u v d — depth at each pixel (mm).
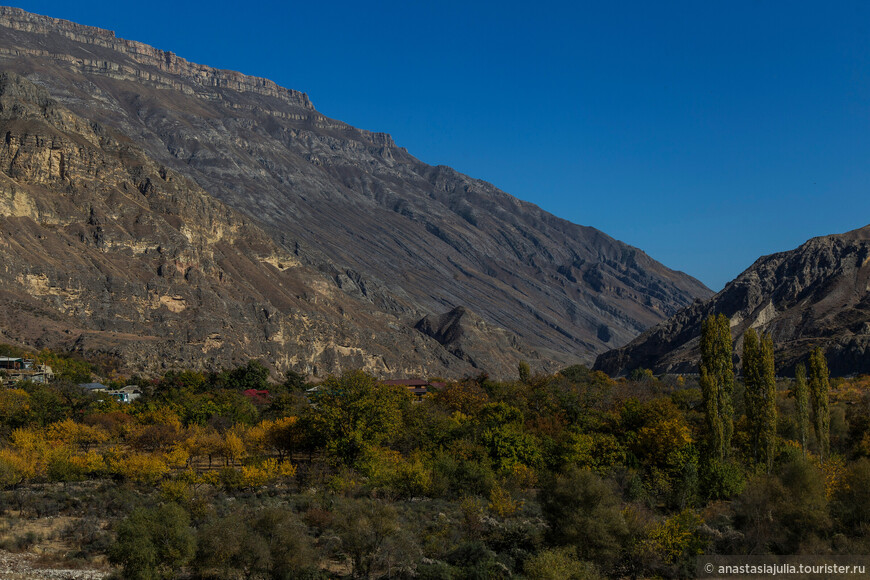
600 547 50219
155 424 91562
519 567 49688
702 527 55281
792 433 86062
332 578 48219
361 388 80062
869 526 53906
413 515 61031
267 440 81312
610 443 78062
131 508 61125
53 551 50625
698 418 94688
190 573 48062
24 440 78188
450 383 138625
